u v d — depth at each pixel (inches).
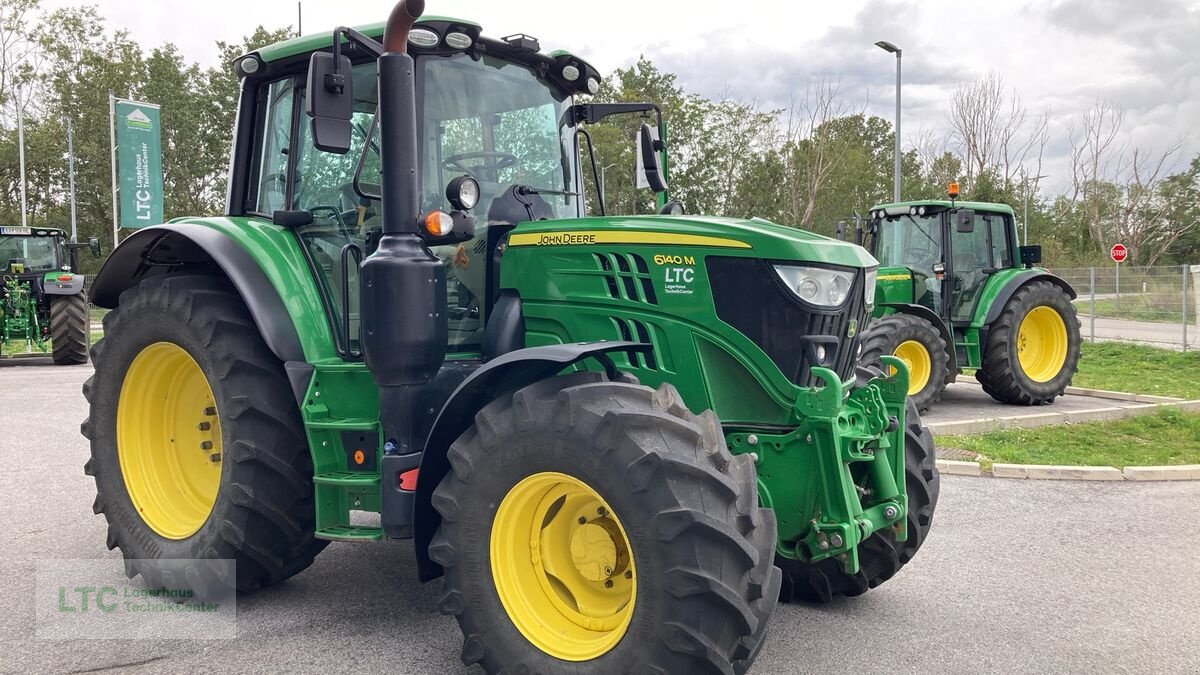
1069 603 155.6
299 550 148.9
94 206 1701.5
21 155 1387.8
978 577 169.8
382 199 125.6
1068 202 1779.0
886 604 155.3
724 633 101.2
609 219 136.2
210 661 126.3
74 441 296.2
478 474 114.4
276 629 138.9
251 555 143.2
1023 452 277.4
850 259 131.6
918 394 354.0
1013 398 387.9
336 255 148.4
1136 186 1551.4
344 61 119.0
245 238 149.2
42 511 208.5
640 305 129.9
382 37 139.8
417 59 141.3
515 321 139.2
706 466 104.0
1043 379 395.2
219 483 150.3
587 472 106.1
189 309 147.7
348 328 140.9
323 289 149.1
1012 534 198.2
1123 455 276.8
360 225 144.5
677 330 127.6
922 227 402.0
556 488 113.7
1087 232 1744.6
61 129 1658.5
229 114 1727.4
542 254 137.6
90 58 1699.1
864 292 134.9
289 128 156.3
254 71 158.9
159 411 164.9
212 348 143.6
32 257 607.5
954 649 135.0
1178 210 1772.9
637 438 104.4
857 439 123.3
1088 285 837.2
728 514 103.1
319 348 142.5
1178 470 251.3
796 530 126.6
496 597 114.3
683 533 100.5
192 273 160.2
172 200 1679.4
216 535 142.6
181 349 152.6
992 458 268.1
